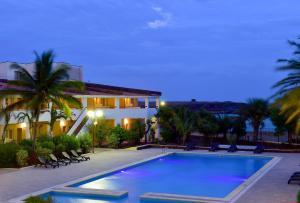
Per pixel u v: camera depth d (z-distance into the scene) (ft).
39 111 99.76
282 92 60.70
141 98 157.48
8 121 104.94
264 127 152.46
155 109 151.43
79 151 106.11
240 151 120.26
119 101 145.38
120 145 131.95
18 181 74.59
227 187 74.84
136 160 102.53
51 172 84.48
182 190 72.13
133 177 84.28
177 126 135.44
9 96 98.84
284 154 112.98
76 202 61.36
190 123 135.44
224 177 85.35
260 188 65.98
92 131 126.00
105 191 65.67
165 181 80.53
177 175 87.30
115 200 62.80
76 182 73.77
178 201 59.41
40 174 82.12
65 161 96.73
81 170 86.89
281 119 127.13
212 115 143.13
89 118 129.90
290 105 56.13
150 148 130.31
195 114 137.90
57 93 100.63
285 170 84.74
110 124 146.72
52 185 70.74
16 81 98.63
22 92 98.27
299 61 65.26
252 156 111.04
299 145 127.95
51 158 92.89
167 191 71.20
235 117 143.54
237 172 91.45
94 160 102.42
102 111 135.85
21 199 59.82
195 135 157.48
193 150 123.95
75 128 125.59
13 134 124.47
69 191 66.08
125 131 131.44
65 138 106.63
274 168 87.56
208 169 95.50
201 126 138.31
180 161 107.76
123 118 142.72
